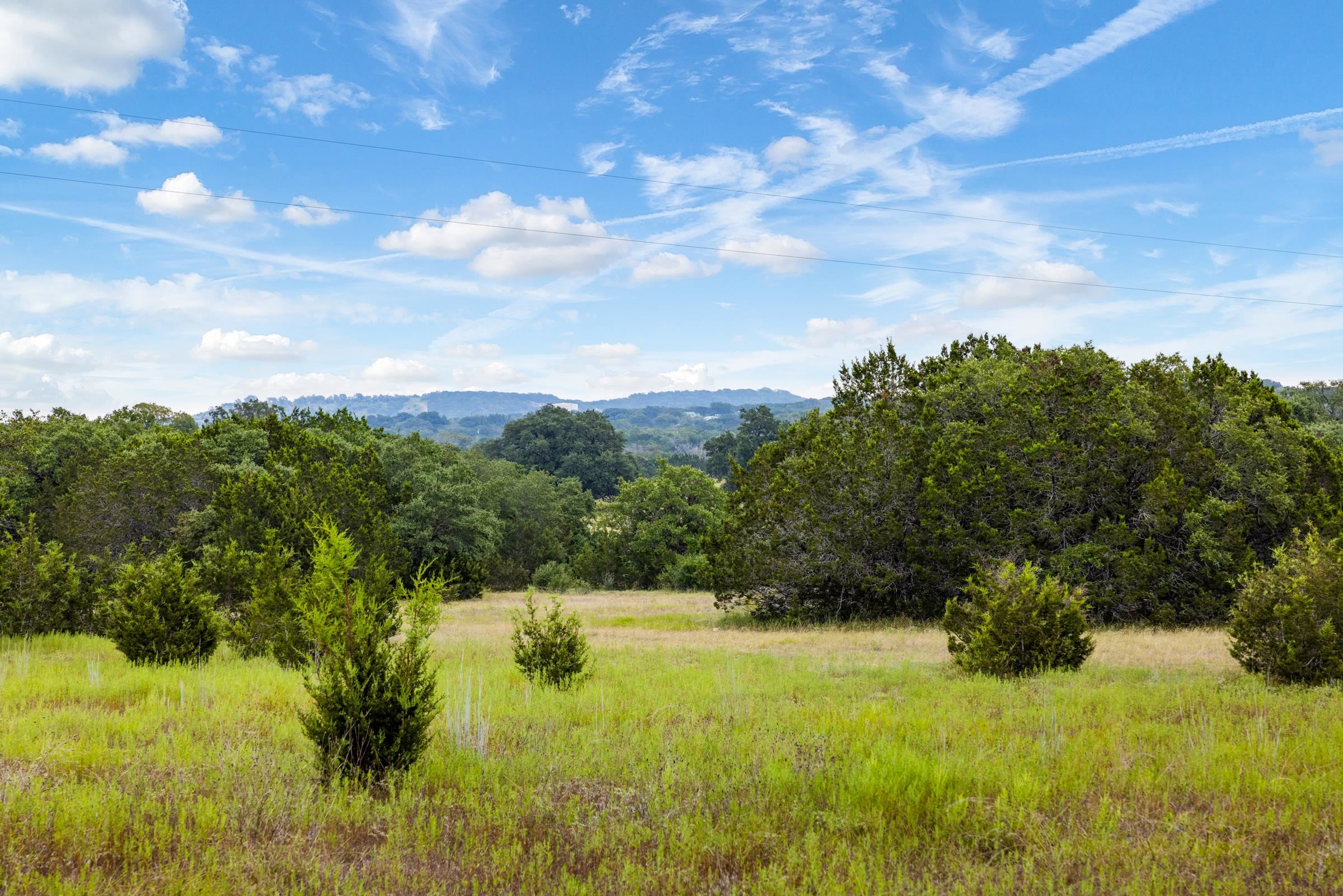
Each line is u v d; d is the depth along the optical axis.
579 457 123.69
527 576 65.19
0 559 21.44
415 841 5.64
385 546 33.00
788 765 7.11
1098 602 24.05
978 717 9.54
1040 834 5.57
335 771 6.96
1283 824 5.75
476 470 69.88
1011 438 27.12
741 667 15.14
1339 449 31.44
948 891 4.80
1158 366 28.48
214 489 34.66
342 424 53.53
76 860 5.13
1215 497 25.28
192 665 15.30
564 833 5.82
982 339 34.16
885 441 28.58
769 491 29.86
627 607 39.38
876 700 11.09
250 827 5.73
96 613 21.84
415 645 7.75
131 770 6.85
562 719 9.71
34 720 8.98
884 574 27.27
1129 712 9.87
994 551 25.44
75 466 37.62
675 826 5.80
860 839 5.57
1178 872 4.90
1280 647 12.07
